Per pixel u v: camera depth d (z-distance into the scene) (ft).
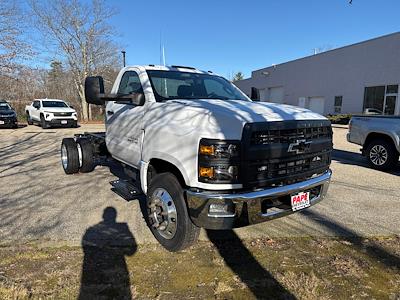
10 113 61.36
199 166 9.92
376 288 9.51
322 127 12.13
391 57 73.26
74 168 22.21
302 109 12.80
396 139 24.54
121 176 22.25
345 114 81.61
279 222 14.39
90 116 103.71
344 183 21.52
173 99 13.83
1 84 88.53
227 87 16.72
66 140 22.79
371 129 26.40
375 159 26.32
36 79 102.94
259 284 9.62
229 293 9.16
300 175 11.23
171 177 11.22
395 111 72.74
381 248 12.02
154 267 10.44
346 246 12.16
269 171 10.29
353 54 84.12
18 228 13.25
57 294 8.92
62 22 95.66
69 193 18.21
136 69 15.52
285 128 10.45
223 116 10.09
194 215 10.11
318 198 12.39
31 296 8.79
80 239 12.32
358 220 14.79
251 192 9.93
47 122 61.31
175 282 9.65
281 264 10.78
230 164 9.70
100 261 10.73
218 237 12.74
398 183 21.72
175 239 11.12
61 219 14.29
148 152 12.50
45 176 22.21
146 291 9.18
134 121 14.26
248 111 10.64
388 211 16.06
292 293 9.20
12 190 18.69
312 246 12.11
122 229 13.29
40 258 10.84
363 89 81.46
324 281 9.82
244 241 12.44
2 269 10.13
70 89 117.19
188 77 15.71
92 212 15.21
